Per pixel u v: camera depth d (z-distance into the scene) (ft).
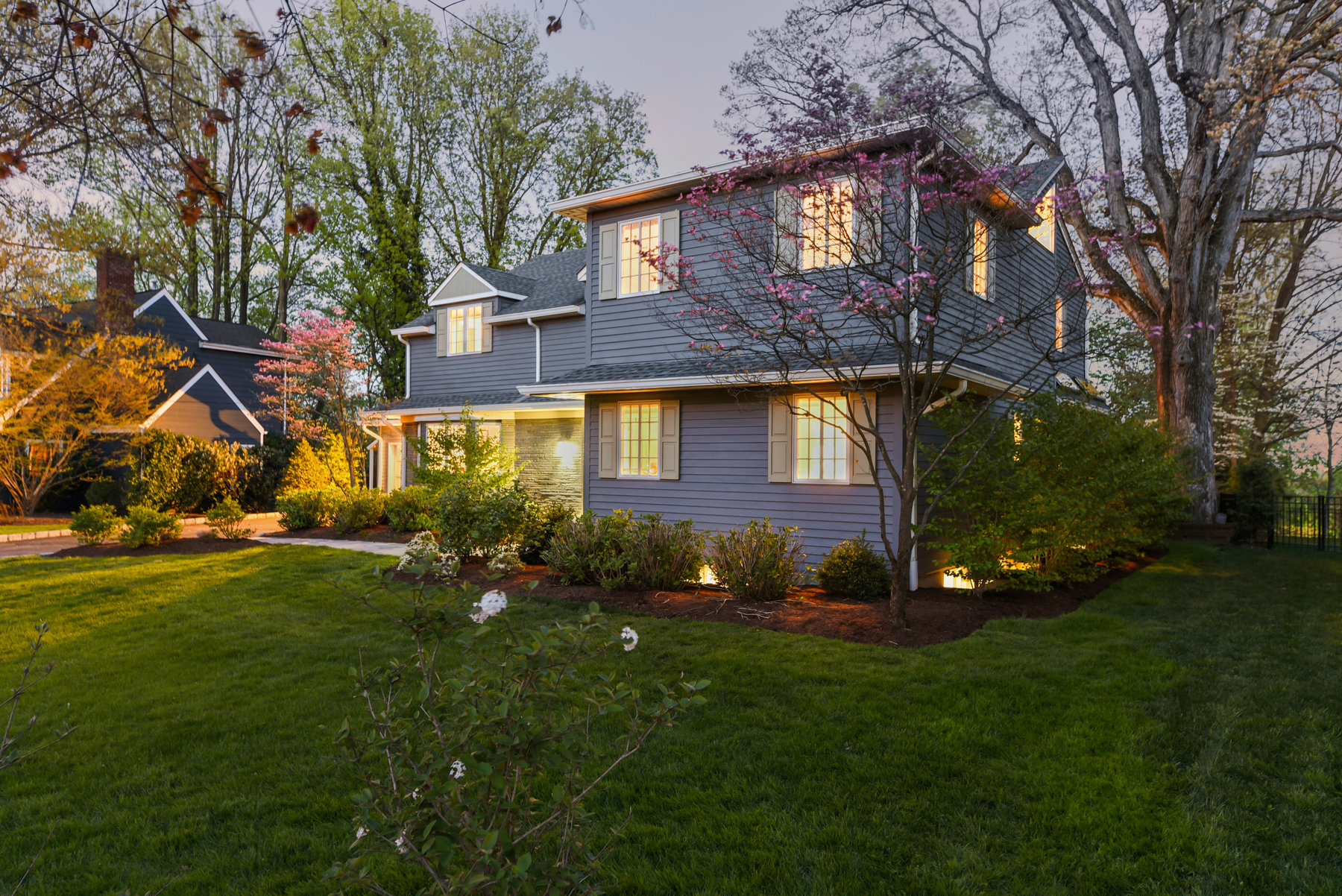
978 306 39.60
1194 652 23.32
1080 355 30.60
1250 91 45.34
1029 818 13.10
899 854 12.00
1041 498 28.99
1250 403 66.69
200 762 15.80
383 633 26.18
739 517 38.27
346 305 104.27
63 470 67.92
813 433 36.17
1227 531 54.13
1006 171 26.81
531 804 8.59
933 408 32.81
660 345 41.81
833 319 34.71
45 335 58.75
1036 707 18.31
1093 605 30.73
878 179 26.45
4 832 13.05
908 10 57.00
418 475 53.88
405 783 7.66
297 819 13.34
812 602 29.84
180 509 66.74
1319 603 31.22
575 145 112.47
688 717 17.66
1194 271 54.34
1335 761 15.34
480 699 7.91
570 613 28.27
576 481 55.62
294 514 57.57
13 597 32.14
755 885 11.16
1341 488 76.13
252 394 95.66
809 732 16.75
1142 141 56.49
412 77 95.76
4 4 8.20
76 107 8.52
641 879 11.28
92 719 18.29
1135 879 11.37
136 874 11.64
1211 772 14.79
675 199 41.19
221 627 27.22
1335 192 67.46
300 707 18.84
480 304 66.13
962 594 32.42
